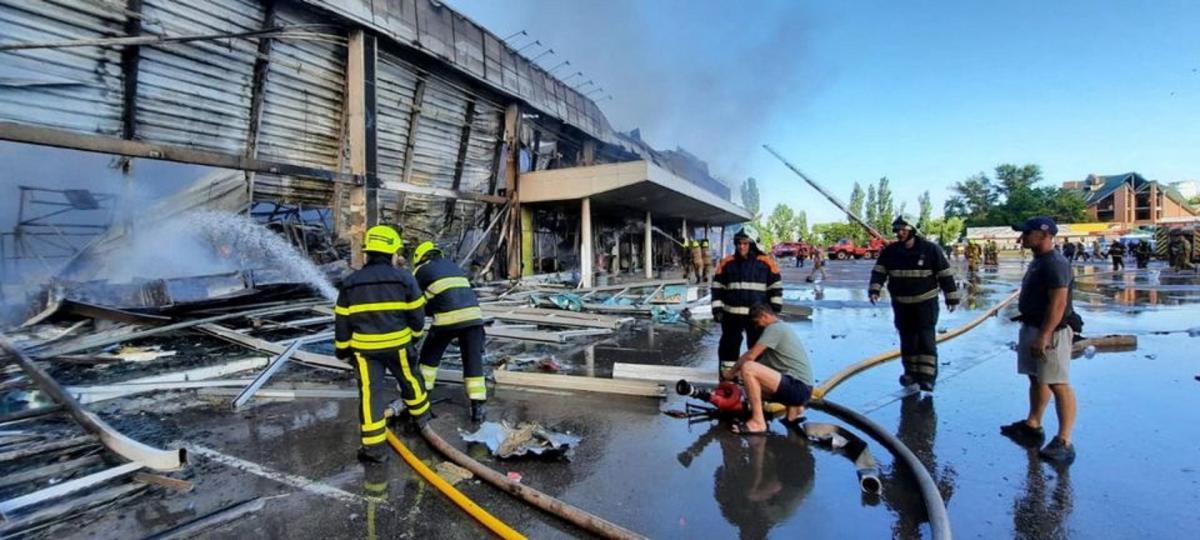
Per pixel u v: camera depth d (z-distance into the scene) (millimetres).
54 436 3930
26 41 7562
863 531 2764
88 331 7449
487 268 16500
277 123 11016
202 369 5781
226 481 3352
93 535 2717
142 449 3457
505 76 15953
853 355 6938
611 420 4516
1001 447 3844
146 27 8578
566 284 17031
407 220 14898
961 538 2689
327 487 3285
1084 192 73625
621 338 8289
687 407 4824
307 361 6387
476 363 4535
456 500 3072
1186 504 3002
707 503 3068
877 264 5559
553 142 20438
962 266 32406
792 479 3371
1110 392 5148
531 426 4090
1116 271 24250
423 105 13812
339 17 10742
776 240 79000
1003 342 7871
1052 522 2826
